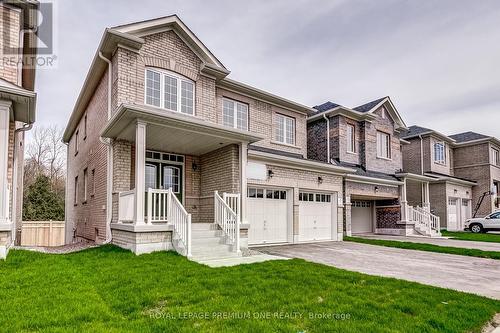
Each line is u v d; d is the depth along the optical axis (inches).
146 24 427.5
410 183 934.4
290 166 523.5
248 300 188.7
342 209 612.7
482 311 183.6
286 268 278.7
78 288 201.8
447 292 220.2
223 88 531.5
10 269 249.8
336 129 707.4
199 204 471.2
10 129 362.0
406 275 287.4
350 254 414.0
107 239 390.3
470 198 1052.5
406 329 153.5
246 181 440.5
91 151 514.0
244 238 404.5
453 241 613.6
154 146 426.6
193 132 370.0
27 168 1378.0
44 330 138.5
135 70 415.2
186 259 307.6
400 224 748.0
